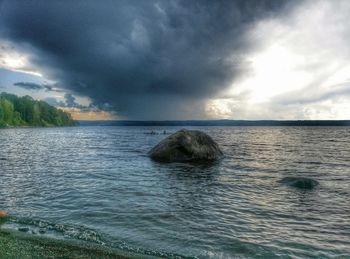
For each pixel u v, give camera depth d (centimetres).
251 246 995
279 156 3894
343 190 1856
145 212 1345
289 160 3466
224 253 938
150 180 2131
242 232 1123
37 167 2773
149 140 8000
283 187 1933
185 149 3094
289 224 1226
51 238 1020
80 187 1872
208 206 1466
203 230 1135
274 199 1622
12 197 1605
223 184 2014
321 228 1184
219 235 1087
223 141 7262
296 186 1945
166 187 1902
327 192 1802
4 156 3781
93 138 9194
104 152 4338
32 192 1725
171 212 1352
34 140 7888
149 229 1134
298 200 1608
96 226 1155
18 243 965
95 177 2236
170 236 1068
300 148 5288
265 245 1007
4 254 876
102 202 1508
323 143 6731
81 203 1485
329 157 3831
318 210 1428
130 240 1023
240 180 2166
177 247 976
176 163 2959
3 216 1239
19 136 10194
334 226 1211
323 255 939
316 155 4072
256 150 4778
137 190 1803
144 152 4288
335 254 948
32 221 1192
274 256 924
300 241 1048
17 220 1203
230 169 2662
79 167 2758
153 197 1630
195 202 1538
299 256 928
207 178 2227
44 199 1562
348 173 2556
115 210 1370
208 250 959
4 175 2322
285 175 2420
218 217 1295
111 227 1148
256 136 10306
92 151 4522
